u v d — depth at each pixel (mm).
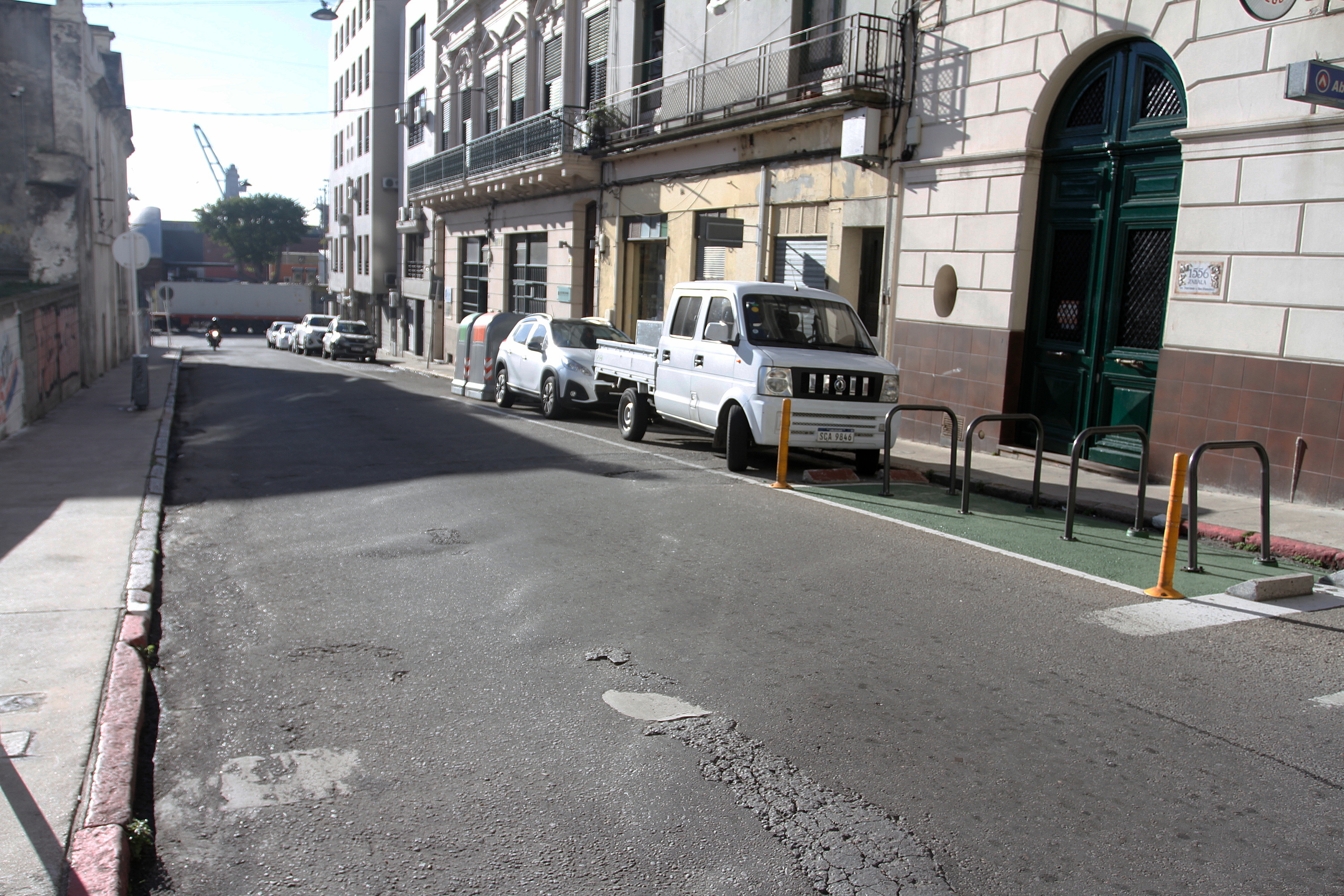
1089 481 10984
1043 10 12094
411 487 10055
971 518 9078
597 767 4070
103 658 5055
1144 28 10883
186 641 5578
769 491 10070
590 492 9805
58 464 11320
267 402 19938
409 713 4590
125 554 7238
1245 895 3246
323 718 4535
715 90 19062
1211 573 7285
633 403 13641
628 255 23172
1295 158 9406
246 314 88062
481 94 33500
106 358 28312
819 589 6594
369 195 51625
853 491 10305
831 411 10641
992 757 4191
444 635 5645
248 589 6590
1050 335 12695
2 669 4883
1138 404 11523
